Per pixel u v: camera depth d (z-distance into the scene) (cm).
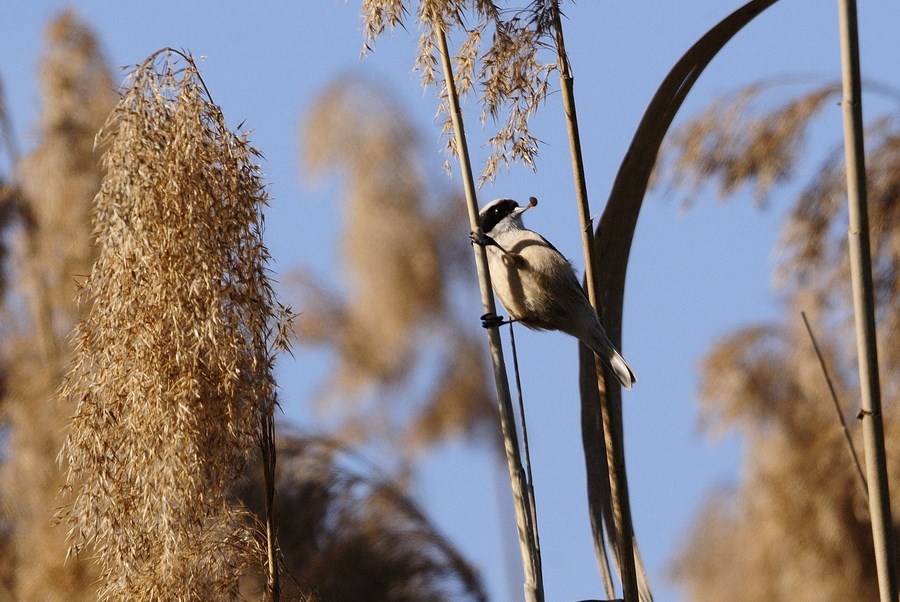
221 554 584
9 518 1067
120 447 584
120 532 581
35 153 1403
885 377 1064
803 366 1419
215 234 591
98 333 599
